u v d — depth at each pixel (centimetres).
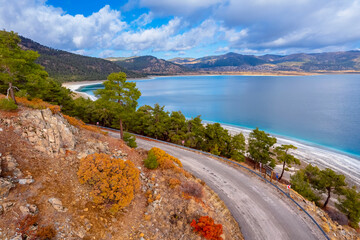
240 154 3869
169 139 4622
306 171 3297
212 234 1219
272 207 1869
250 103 14675
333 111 11169
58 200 994
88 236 934
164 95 19725
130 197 1187
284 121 9362
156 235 1138
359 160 4925
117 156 1756
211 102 15288
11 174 965
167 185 1639
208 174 2422
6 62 1420
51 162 1203
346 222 2380
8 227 775
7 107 1327
